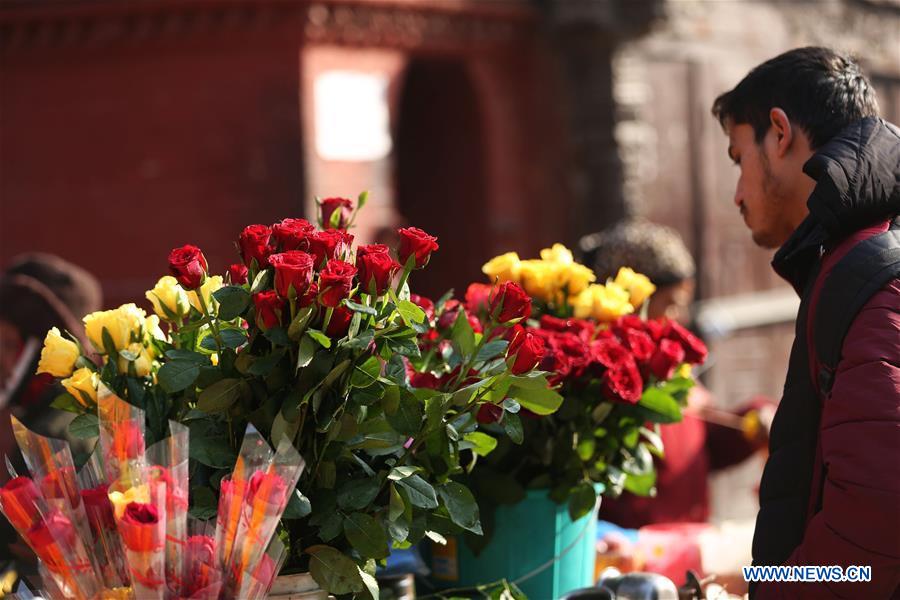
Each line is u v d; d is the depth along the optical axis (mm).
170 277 2668
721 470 5293
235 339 2414
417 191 13297
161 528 2150
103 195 10422
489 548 3152
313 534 2537
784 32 13609
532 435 3090
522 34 11961
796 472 2795
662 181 12438
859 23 14531
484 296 3268
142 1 10000
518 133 12109
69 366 2639
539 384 2615
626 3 11773
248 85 10000
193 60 10125
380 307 2504
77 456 2738
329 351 2418
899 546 2473
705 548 3850
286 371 2434
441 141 12891
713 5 12844
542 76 12195
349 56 10219
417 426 2533
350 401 2488
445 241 12914
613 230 5332
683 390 3340
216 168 10125
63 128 10500
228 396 2426
